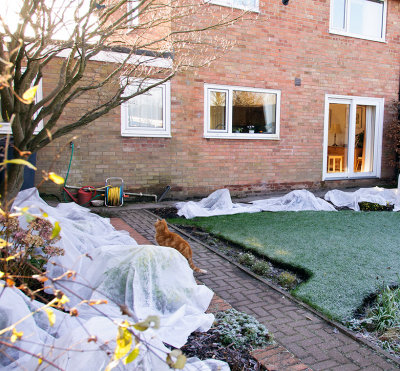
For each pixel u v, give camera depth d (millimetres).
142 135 8359
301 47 10031
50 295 2941
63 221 4254
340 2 10656
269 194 10000
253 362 2484
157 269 2971
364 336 2898
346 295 3576
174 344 2398
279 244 5230
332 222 6699
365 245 5227
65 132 3162
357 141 11648
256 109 9766
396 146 11875
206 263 4531
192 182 9062
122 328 1201
